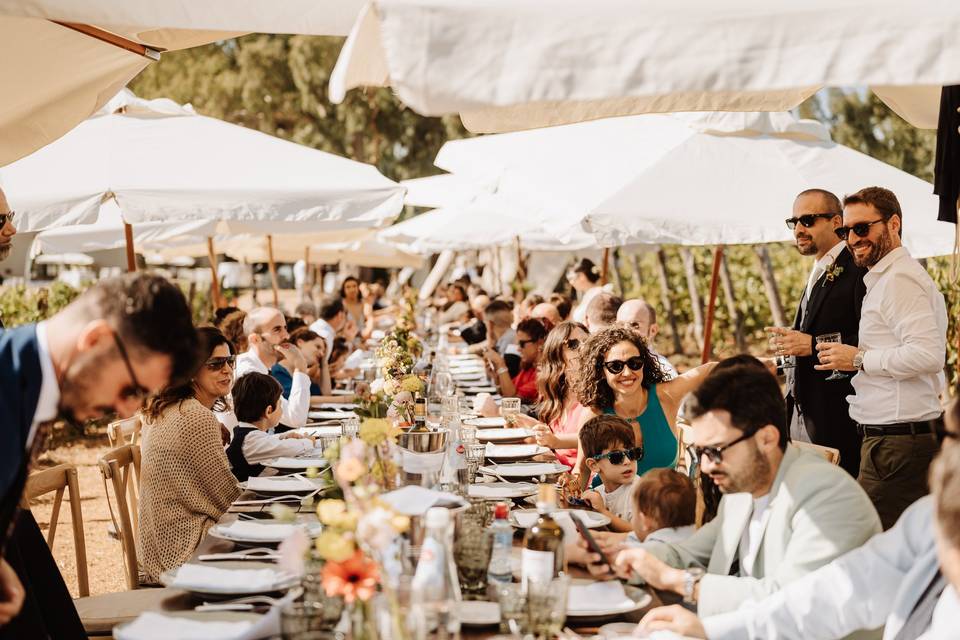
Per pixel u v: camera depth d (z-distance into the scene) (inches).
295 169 247.3
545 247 548.1
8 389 79.3
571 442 194.4
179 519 160.7
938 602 84.8
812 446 146.9
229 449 188.1
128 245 272.1
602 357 174.6
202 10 119.3
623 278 874.8
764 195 249.8
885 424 173.9
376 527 74.7
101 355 79.3
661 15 82.3
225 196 230.4
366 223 358.0
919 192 268.1
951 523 70.7
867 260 177.3
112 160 234.5
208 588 101.6
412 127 909.2
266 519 134.2
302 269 847.1
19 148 148.6
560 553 95.7
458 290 658.2
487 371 396.5
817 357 189.6
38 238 392.8
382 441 100.7
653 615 96.5
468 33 81.4
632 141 271.4
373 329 613.0
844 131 721.6
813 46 81.7
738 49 81.7
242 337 305.0
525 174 254.7
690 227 240.7
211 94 856.9
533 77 81.1
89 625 120.7
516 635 88.9
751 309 645.3
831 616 93.7
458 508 114.1
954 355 317.4
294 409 253.3
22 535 116.3
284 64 869.2
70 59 139.1
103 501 335.3
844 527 99.7
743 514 107.9
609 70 81.6
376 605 80.1
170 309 80.1
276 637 91.2
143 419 165.3
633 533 126.0
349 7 124.5
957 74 80.6
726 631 95.0
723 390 102.6
